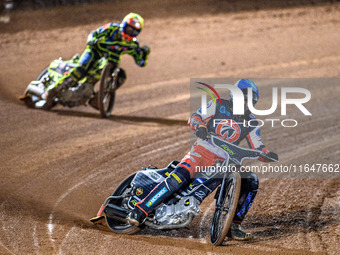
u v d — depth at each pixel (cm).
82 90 3077
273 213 1952
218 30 6338
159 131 2964
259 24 6731
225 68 4747
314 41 6072
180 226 1673
